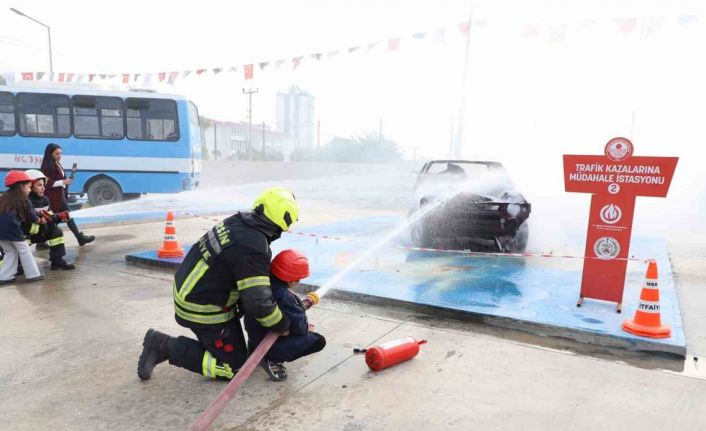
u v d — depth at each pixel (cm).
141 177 1384
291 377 314
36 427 257
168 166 1395
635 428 258
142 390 298
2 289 518
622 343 362
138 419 265
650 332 361
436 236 710
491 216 668
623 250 427
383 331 399
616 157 420
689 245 861
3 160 1337
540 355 352
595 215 436
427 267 593
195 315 276
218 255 265
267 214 265
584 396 292
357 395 291
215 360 287
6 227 525
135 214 1196
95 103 1349
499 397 289
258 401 283
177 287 279
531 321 396
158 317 431
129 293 505
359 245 744
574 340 380
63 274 587
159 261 616
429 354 353
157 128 1383
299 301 305
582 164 435
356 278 536
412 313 445
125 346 366
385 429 255
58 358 344
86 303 471
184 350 291
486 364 336
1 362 338
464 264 612
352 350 359
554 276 553
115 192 1382
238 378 249
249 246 260
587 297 444
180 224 1057
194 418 266
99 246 781
